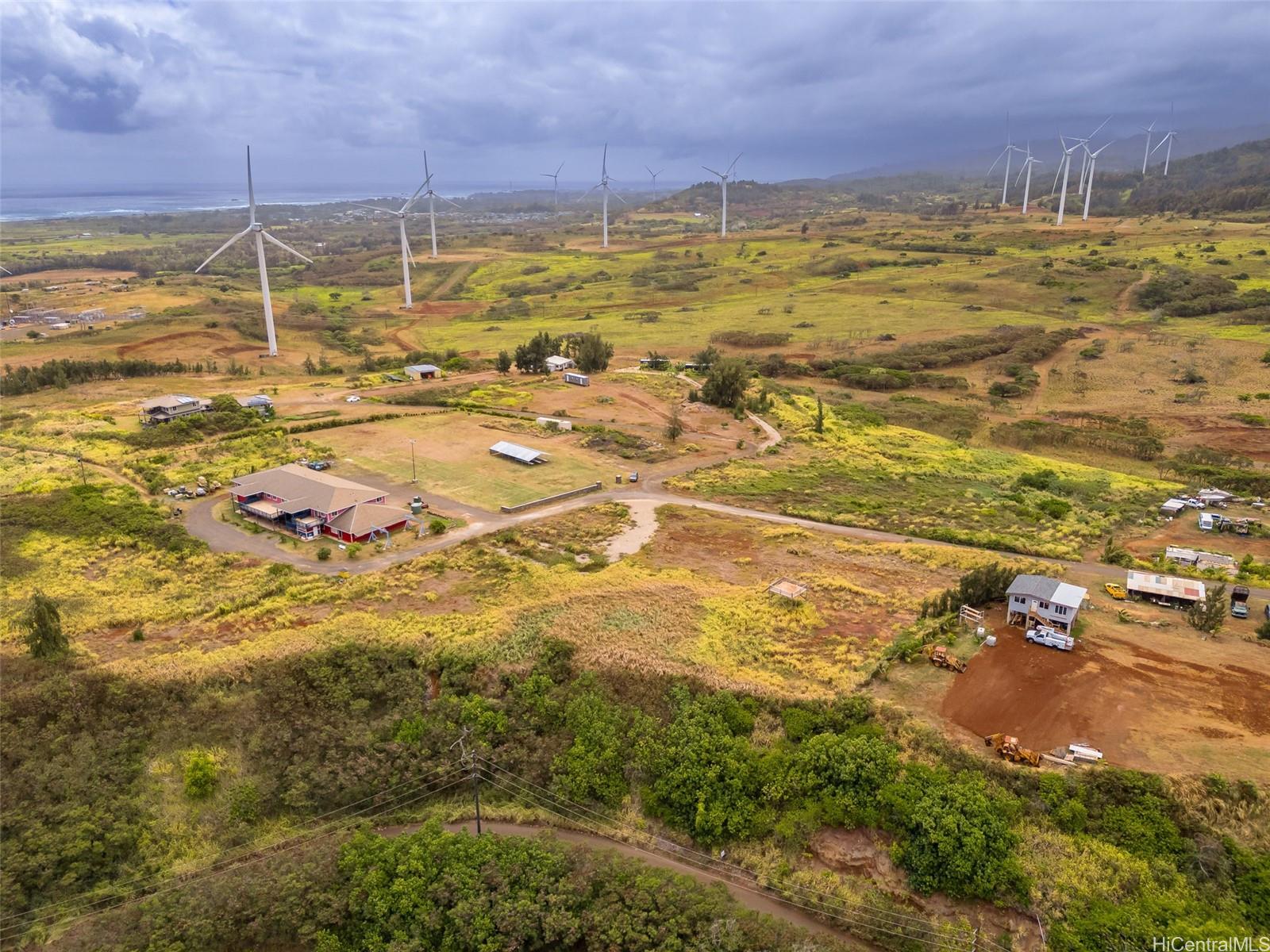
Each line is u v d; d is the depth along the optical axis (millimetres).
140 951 44688
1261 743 51906
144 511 94188
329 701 60125
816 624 69625
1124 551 86938
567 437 130750
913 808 48688
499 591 75562
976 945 43562
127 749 56656
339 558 83750
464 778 56875
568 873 48844
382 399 151875
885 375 192250
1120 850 46062
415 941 45625
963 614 68625
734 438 135500
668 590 75125
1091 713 55469
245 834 52812
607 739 57031
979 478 120812
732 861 50594
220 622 70312
